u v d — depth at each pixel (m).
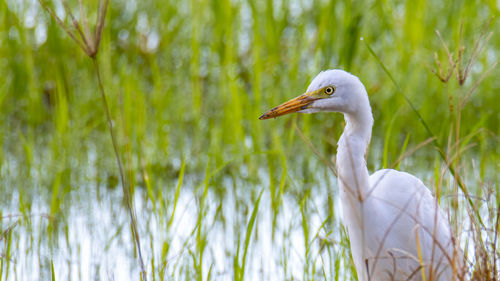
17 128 13.12
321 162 11.44
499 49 13.15
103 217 9.80
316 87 6.70
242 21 14.32
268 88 12.88
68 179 10.82
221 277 8.05
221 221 9.45
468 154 11.40
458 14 12.96
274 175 10.82
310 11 14.07
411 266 6.48
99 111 12.98
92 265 8.34
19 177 11.16
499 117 12.36
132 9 14.96
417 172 10.93
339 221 9.20
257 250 8.59
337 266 7.07
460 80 6.62
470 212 6.45
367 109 6.55
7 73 13.58
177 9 14.46
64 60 13.41
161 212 8.02
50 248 8.39
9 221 8.96
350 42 11.48
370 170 11.31
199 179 11.23
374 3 12.95
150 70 14.41
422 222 6.43
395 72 12.53
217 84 13.55
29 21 14.08
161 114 12.00
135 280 8.00
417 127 11.84
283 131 12.30
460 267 6.09
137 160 11.09
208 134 12.64
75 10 13.35
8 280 7.78
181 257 8.23
